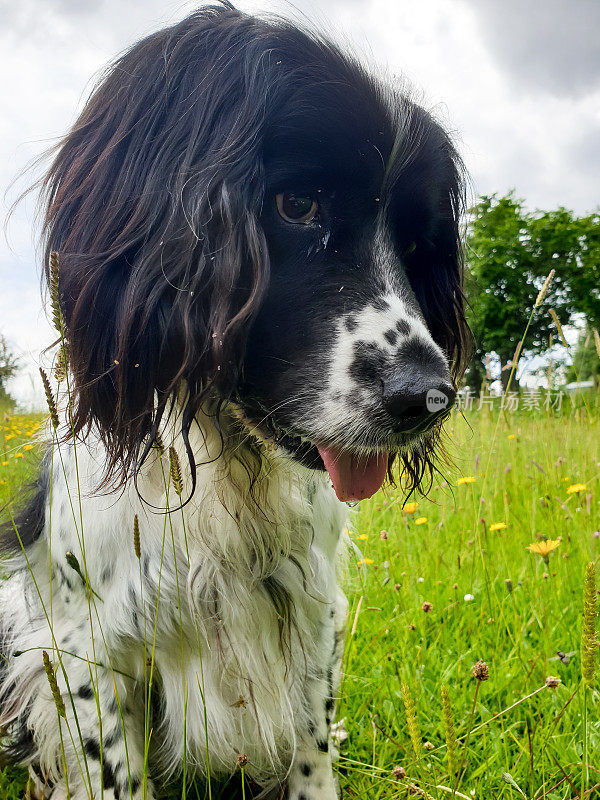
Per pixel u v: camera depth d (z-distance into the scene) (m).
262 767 0.46
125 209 0.38
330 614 0.45
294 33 0.38
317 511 0.43
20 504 0.54
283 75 0.37
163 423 0.39
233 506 0.40
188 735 0.42
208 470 0.39
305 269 0.37
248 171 0.36
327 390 0.35
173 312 0.36
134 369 0.37
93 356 0.38
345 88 0.37
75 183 0.40
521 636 0.52
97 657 0.40
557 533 0.71
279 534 0.41
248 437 0.40
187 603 0.40
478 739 0.43
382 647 0.54
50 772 0.45
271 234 0.37
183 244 0.36
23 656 0.46
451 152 0.45
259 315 0.37
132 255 0.38
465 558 0.66
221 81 0.37
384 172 0.38
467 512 0.79
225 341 0.35
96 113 0.41
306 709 0.43
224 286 0.35
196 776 0.45
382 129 0.37
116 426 0.37
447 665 0.51
